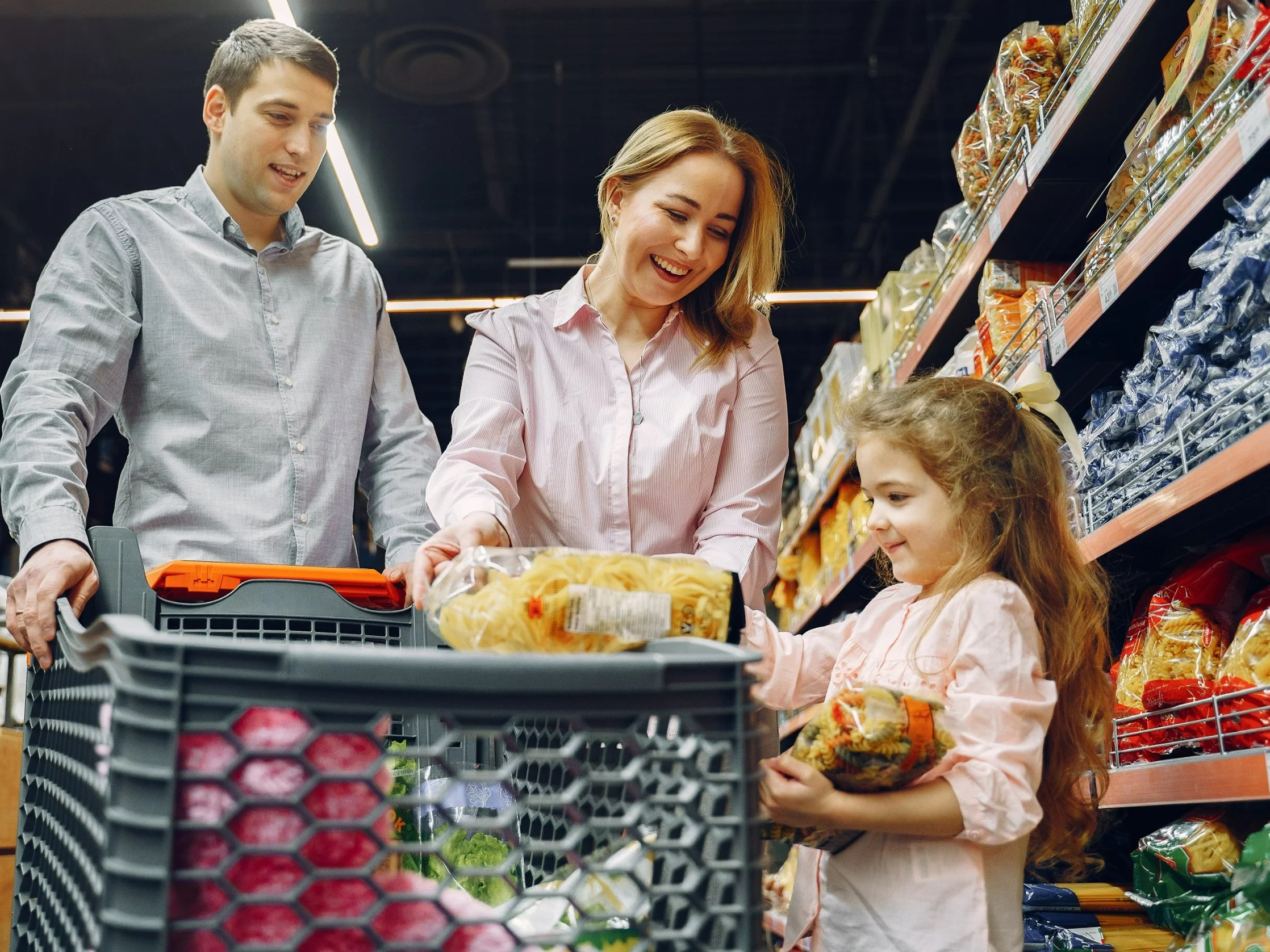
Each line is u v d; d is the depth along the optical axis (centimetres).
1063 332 205
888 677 128
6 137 727
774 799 99
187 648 62
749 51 661
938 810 105
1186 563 192
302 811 62
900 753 96
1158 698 173
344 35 634
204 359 177
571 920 83
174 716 61
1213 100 166
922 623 130
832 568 385
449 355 976
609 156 772
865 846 119
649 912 70
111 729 66
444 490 155
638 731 75
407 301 779
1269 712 148
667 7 612
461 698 64
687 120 166
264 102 181
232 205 190
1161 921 174
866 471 139
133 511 175
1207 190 155
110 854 61
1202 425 165
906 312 333
